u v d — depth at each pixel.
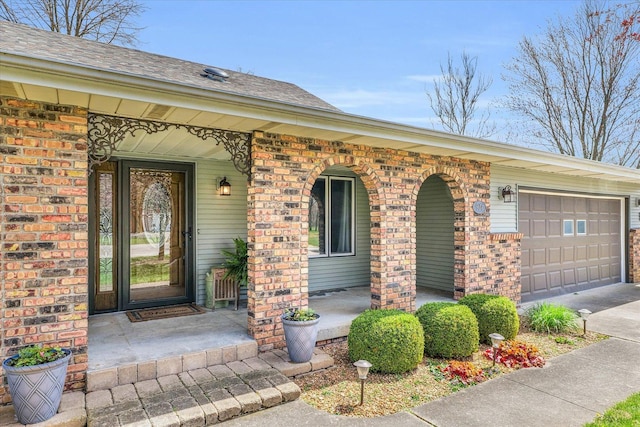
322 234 7.63
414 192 5.82
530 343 5.25
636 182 9.96
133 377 3.56
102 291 5.59
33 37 4.53
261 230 4.44
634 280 10.30
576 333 5.66
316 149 4.87
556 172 8.02
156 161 5.93
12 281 3.16
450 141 5.35
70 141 3.39
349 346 4.37
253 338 4.37
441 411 3.39
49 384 2.89
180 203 6.26
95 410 3.04
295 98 5.75
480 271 6.68
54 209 3.32
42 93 3.04
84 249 3.45
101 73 2.92
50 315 3.30
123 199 5.70
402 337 4.13
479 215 6.70
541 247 8.17
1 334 3.12
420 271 8.18
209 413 3.05
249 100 3.60
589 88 14.73
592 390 3.83
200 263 6.27
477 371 4.18
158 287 6.07
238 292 5.90
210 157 6.25
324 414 3.30
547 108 15.69
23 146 3.21
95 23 11.59
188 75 4.92
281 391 3.44
